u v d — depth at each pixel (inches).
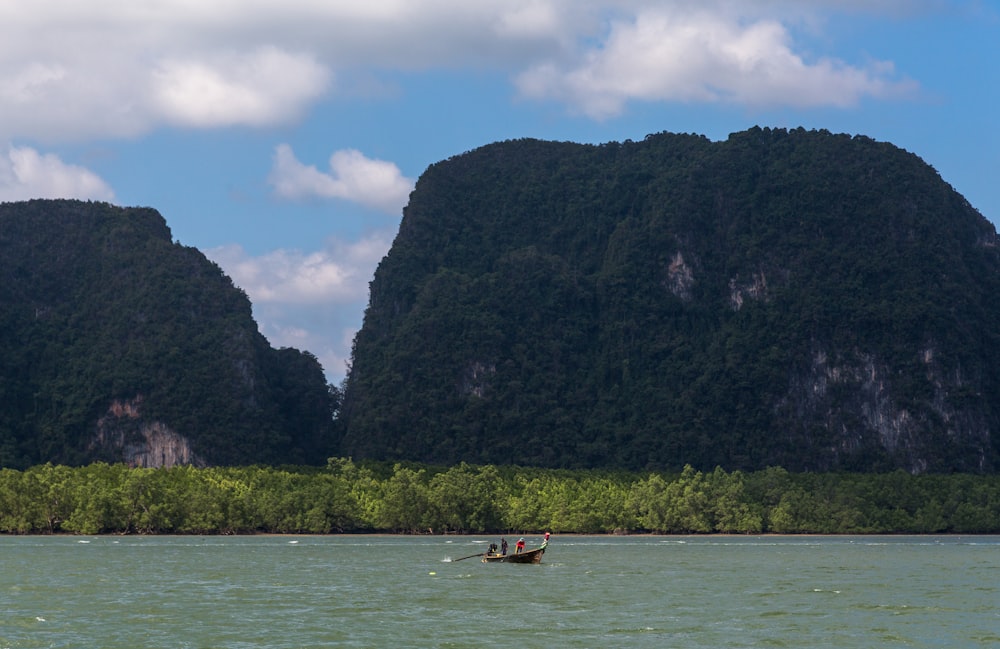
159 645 4468.5
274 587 6343.5
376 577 6943.9
